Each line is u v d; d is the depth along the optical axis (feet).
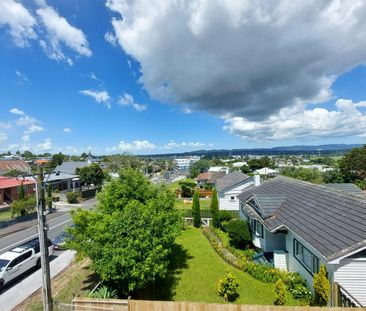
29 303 41.73
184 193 175.32
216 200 90.74
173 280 48.01
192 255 62.13
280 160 540.11
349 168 184.65
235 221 70.54
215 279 48.34
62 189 189.26
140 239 35.78
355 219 37.58
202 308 29.37
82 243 40.16
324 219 42.70
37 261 56.24
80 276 50.47
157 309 30.42
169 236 41.78
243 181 128.36
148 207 42.16
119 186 51.29
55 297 42.01
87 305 32.76
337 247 33.55
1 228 98.12
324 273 34.30
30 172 35.99
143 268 34.22
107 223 38.42
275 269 48.14
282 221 50.16
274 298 40.98
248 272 50.29
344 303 31.83
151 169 391.45
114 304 31.68
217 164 457.27
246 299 40.86
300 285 41.70
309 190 60.03
